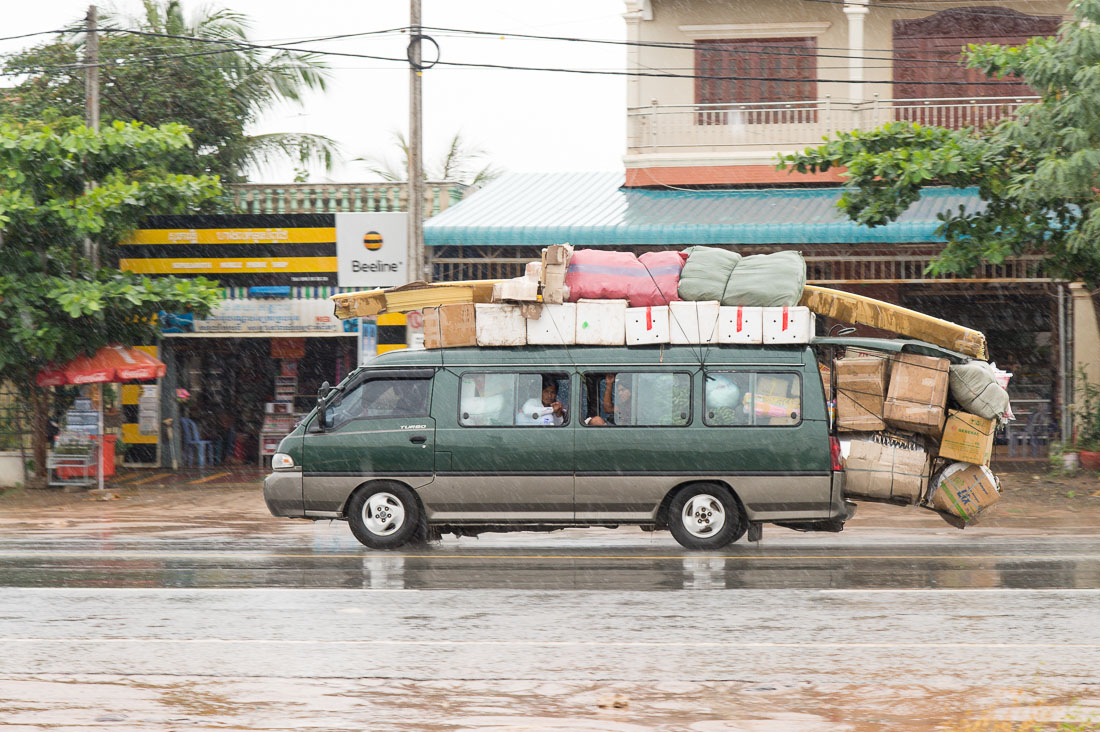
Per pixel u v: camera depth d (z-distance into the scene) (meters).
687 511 20.73
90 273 34.16
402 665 11.88
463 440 20.83
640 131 39.19
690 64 39.78
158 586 16.81
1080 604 15.05
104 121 40.44
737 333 20.70
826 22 39.06
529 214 36.53
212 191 33.91
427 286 21.95
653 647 12.66
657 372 20.75
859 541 22.58
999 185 29.83
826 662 11.96
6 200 31.14
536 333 21.05
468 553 20.75
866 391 21.28
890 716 10.05
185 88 42.34
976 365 21.25
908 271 37.28
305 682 11.21
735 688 10.98
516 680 11.28
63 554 20.88
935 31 38.78
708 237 34.06
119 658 12.20
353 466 21.05
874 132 30.77
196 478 37.00
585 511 20.67
